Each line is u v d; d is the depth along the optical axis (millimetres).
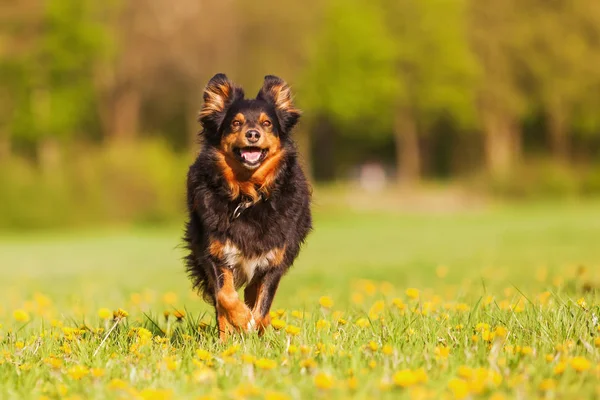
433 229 31953
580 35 53500
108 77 47969
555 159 53125
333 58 49719
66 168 35688
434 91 50938
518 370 4520
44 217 33719
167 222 35719
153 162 36344
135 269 18141
